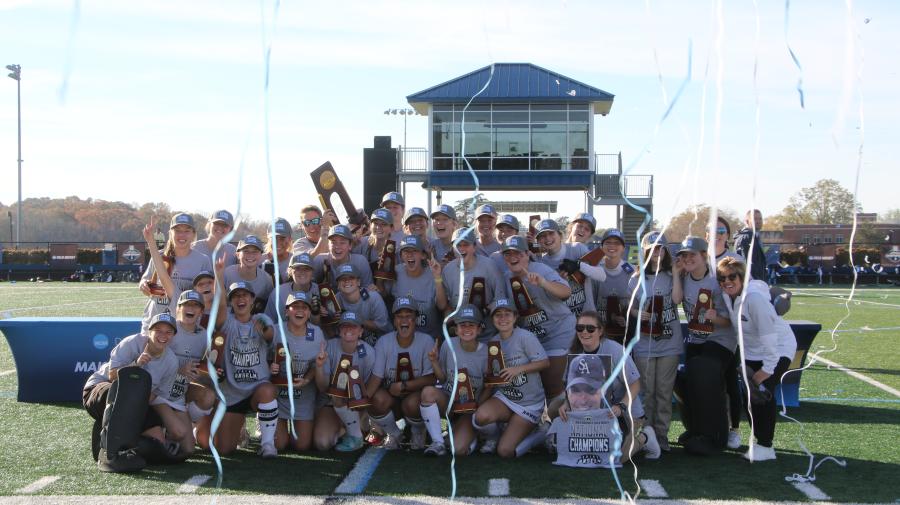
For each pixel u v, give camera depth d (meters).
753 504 4.68
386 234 6.83
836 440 6.45
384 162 34.12
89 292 26.41
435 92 32.59
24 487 4.97
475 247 6.85
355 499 4.75
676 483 5.15
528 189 33.12
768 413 5.81
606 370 5.71
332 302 6.31
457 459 5.86
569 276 6.39
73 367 7.94
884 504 4.68
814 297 27.31
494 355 5.89
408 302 6.11
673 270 6.10
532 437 6.02
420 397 6.07
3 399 8.05
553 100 32.34
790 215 66.75
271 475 5.34
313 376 6.14
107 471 5.36
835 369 10.53
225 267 6.64
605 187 33.22
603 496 4.82
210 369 4.03
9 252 37.84
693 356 6.32
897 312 20.20
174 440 5.71
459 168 32.81
